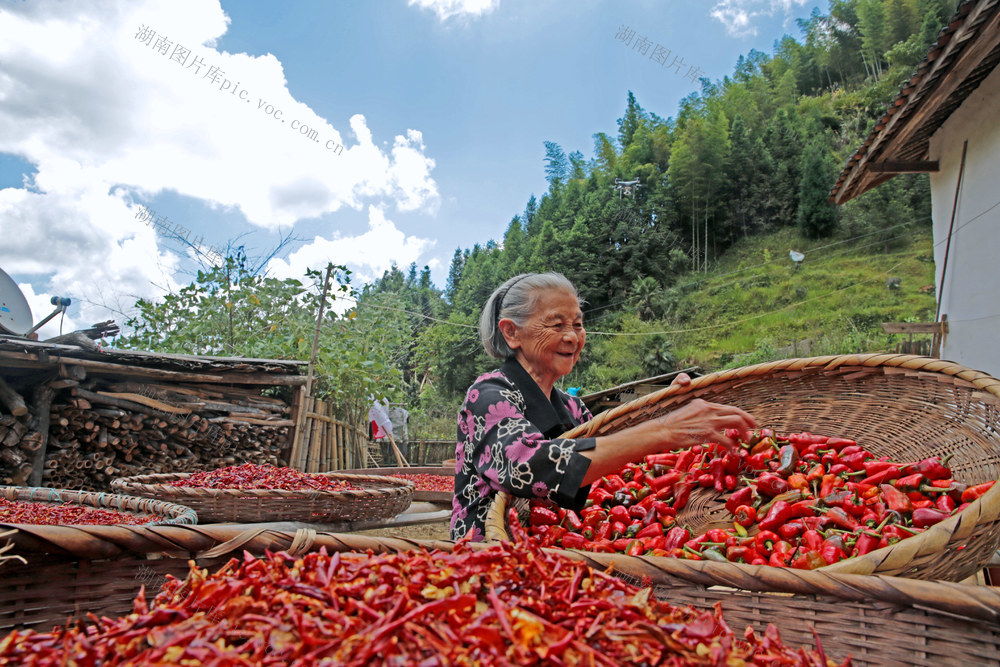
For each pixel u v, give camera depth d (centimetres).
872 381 267
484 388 224
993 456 210
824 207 5981
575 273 5644
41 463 656
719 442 183
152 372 764
